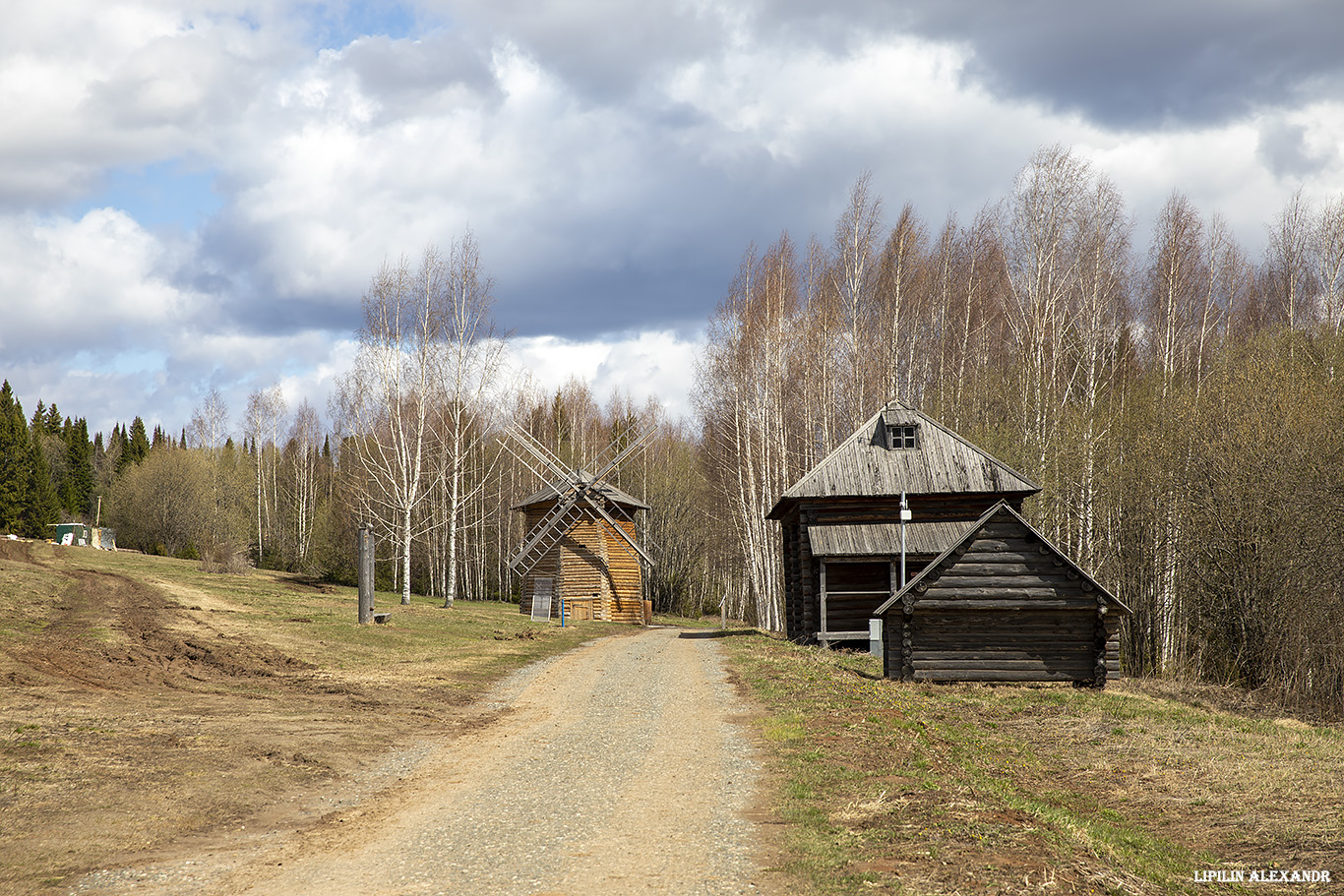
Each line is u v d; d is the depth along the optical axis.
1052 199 44.69
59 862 9.40
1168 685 28.94
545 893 8.39
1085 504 42.03
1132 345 50.59
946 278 51.66
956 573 24.92
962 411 49.88
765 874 8.76
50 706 17.61
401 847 10.11
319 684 22.94
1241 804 12.77
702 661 29.78
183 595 42.81
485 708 20.89
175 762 13.94
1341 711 27.11
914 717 19.12
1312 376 35.62
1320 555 29.58
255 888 8.68
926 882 8.22
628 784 13.09
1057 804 12.73
